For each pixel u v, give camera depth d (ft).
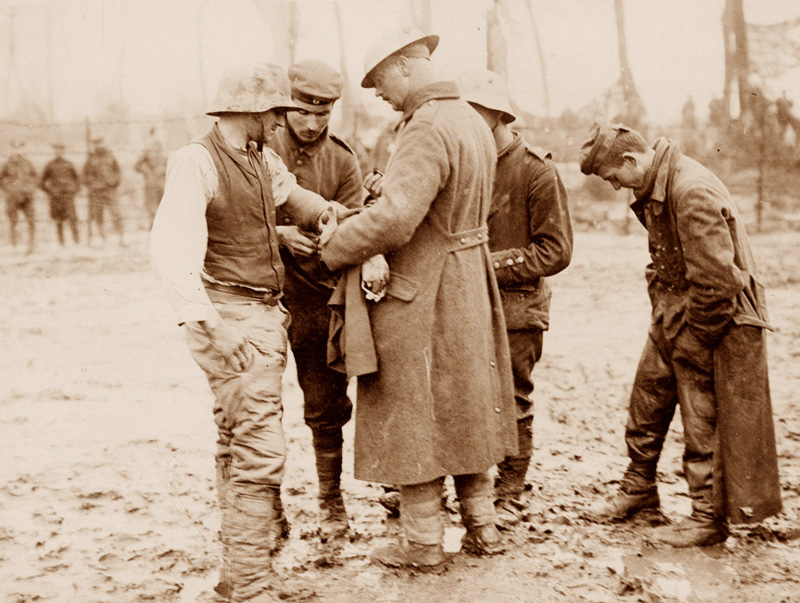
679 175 11.78
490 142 12.07
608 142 12.01
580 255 47.47
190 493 14.83
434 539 11.66
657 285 12.65
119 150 69.51
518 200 13.33
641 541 12.42
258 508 10.80
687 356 12.16
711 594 10.80
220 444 11.64
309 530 13.17
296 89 12.22
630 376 22.58
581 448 16.89
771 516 12.05
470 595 10.92
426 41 11.74
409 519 11.71
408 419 11.53
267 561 10.91
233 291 11.06
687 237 11.48
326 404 13.14
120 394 21.56
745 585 11.04
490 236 13.56
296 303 12.91
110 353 26.37
